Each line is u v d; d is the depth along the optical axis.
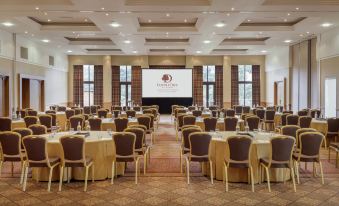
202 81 20.45
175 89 19.69
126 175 6.34
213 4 8.83
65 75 19.72
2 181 5.87
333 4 8.90
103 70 20.12
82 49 17.44
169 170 6.72
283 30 12.49
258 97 20.55
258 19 11.74
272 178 5.88
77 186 5.62
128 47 16.45
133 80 20.25
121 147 5.70
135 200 4.91
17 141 5.59
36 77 15.20
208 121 9.20
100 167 6.00
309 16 10.25
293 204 4.72
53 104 17.64
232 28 11.89
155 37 14.52
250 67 20.66
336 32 11.96
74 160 5.37
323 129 9.37
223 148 5.94
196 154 5.74
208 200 4.91
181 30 12.53
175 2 8.97
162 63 20.28
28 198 4.99
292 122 9.71
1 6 8.95
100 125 9.12
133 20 10.72
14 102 13.05
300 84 15.40
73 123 9.51
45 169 5.87
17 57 13.18
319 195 5.12
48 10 9.41
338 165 6.98
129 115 12.13
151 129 9.78
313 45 14.22
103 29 12.04
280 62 17.70
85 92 20.36
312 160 5.63
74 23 12.27
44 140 5.25
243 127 9.99
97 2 8.62
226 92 20.31
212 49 17.23
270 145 5.32
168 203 4.79
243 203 4.77
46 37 13.86
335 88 12.20
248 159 5.33
